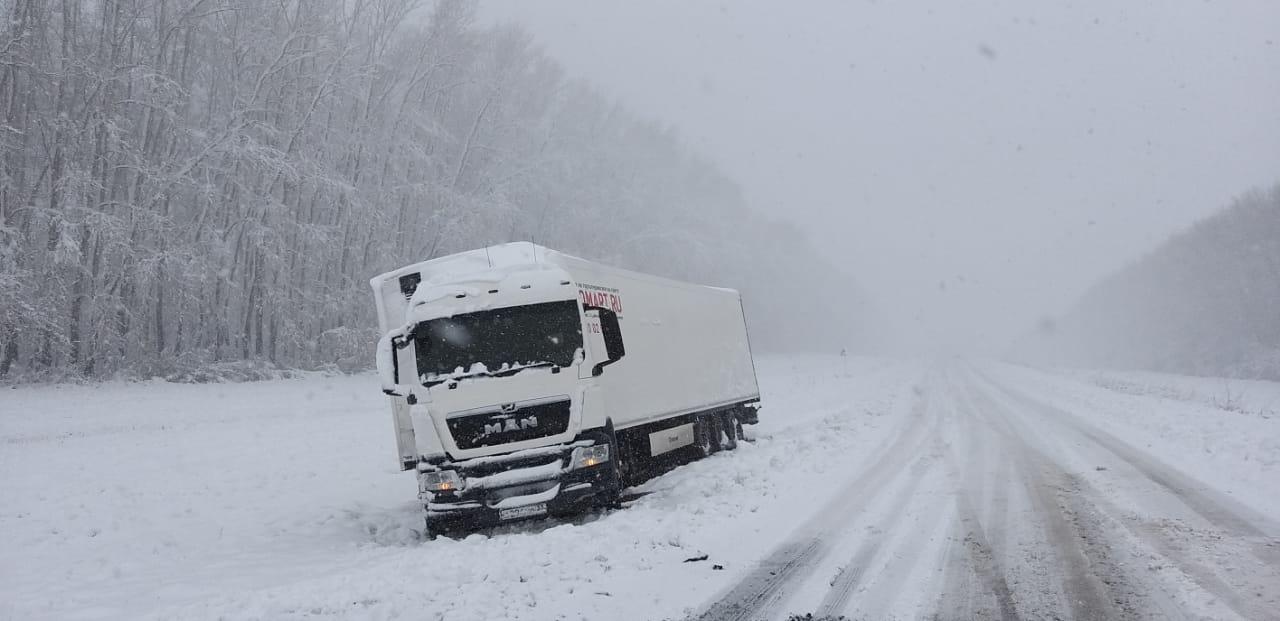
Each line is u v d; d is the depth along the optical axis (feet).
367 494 41.63
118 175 97.81
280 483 43.50
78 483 40.68
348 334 112.57
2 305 78.43
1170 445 43.65
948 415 69.05
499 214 127.65
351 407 80.43
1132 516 26.09
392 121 125.59
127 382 86.99
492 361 32.07
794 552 23.32
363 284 117.91
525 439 31.30
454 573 22.56
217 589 24.12
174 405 73.26
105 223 88.07
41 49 92.38
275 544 31.09
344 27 120.47
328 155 117.19
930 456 43.68
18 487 39.17
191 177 100.83
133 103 97.66
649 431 43.34
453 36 127.54
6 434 54.75
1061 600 17.62
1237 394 100.89
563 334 32.91
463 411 31.27
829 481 36.27
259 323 108.99
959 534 24.71
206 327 104.83
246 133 102.68
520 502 30.73
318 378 106.52
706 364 53.36
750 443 58.29
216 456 50.01
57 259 82.33
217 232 102.99
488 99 134.92
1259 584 17.94
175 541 31.09
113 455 48.47
